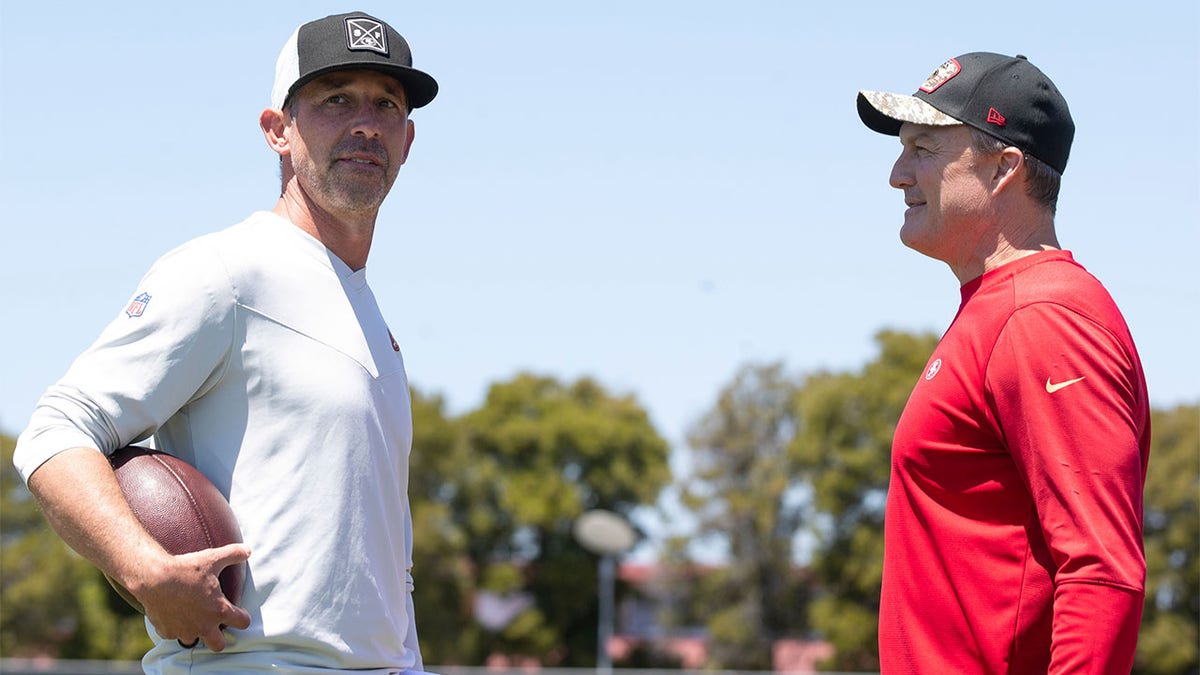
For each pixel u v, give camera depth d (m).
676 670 84.69
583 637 87.19
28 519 75.56
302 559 6.25
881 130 7.04
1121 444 5.78
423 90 6.95
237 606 6.09
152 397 6.15
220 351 6.31
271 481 6.30
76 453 5.97
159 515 6.02
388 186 6.85
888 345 79.81
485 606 86.31
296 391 6.38
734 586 81.31
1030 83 6.50
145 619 6.52
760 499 81.19
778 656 82.31
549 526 86.81
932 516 6.32
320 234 6.76
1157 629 71.50
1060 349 5.91
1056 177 6.52
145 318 6.20
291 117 6.78
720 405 83.62
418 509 82.31
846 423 78.75
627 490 90.31
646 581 88.81
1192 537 72.12
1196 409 75.88
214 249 6.39
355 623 6.36
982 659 6.15
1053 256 6.32
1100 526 5.70
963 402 6.20
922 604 6.34
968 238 6.57
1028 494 6.10
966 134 6.51
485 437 89.88
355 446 6.46
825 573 78.19
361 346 6.64
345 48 6.64
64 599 74.00
